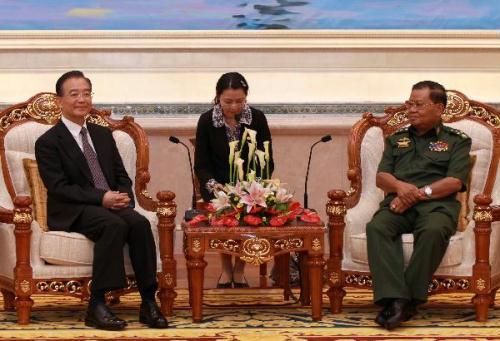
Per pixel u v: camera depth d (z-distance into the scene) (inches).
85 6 327.3
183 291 266.8
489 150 251.8
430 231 223.3
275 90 329.1
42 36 325.4
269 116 327.6
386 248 225.9
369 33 330.3
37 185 247.1
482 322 226.8
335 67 331.9
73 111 237.5
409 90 331.0
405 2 331.6
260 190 228.2
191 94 327.9
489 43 331.0
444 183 232.5
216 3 329.1
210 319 230.4
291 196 233.5
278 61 331.0
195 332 216.4
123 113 325.1
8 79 324.8
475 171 250.1
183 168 328.8
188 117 326.3
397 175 240.8
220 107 263.7
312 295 228.2
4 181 246.8
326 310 241.0
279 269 265.0
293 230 225.8
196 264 225.5
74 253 225.5
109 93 325.7
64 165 236.5
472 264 228.1
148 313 223.1
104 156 242.4
